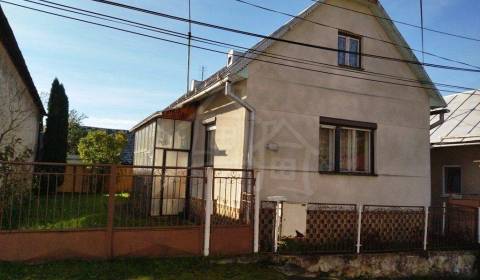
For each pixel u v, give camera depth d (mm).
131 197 7969
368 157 10680
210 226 7582
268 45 9234
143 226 7223
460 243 10195
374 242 9539
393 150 10883
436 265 9578
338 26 10438
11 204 7258
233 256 7648
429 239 10219
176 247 7336
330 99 10062
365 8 10906
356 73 10523
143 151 13891
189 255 7410
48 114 18125
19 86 12172
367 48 10828
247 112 9031
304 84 9734
